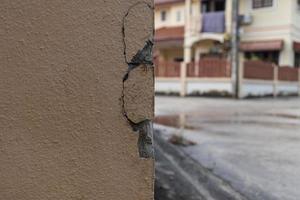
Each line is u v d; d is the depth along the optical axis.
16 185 1.43
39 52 1.43
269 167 4.62
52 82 1.45
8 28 1.41
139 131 1.55
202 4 25.94
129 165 1.54
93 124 1.49
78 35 1.46
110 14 1.49
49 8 1.44
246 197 3.57
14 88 1.42
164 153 5.17
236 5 19.58
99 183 1.51
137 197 1.56
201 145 5.93
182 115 10.36
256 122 8.99
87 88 1.48
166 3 28.97
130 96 1.52
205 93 19.84
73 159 1.48
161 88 21.22
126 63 1.51
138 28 1.52
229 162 4.85
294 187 3.85
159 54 29.95
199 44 26.09
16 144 1.43
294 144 6.13
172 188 3.66
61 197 1.47
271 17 23.75
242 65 19.16
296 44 23.77
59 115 1.46
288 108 13.38
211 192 3.68
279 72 22.09
